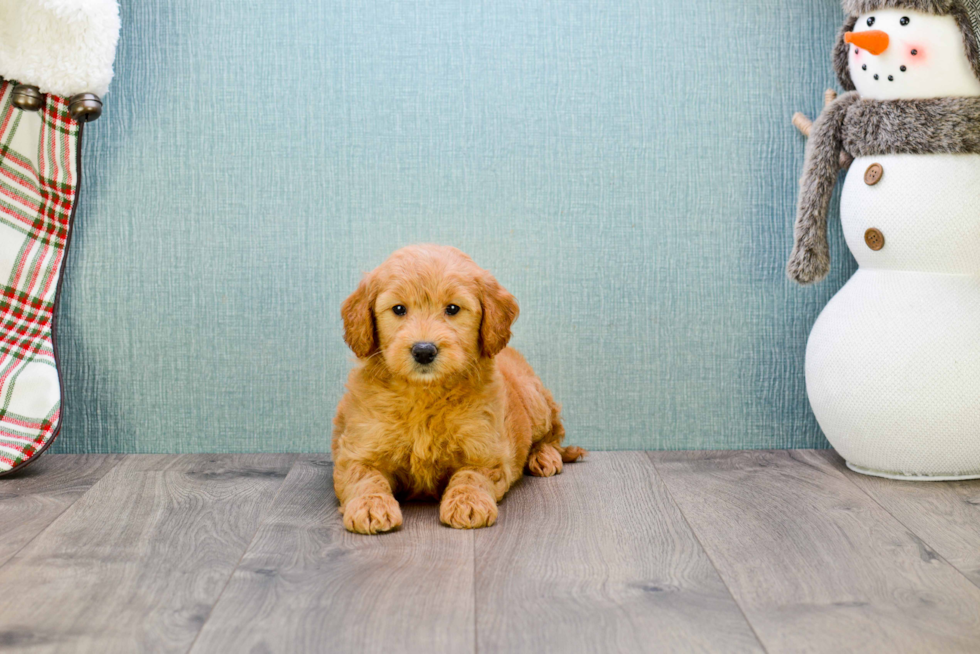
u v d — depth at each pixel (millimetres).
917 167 1933
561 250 2279
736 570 1479
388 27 2217
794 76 2266
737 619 1288
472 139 2246
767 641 1219
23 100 2004
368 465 1839
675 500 1879
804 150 2273
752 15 2248
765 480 2031
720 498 1892
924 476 2008
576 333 2301
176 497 1896
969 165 1906
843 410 2027
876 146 1980
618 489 1965
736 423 2326
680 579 1438
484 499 1719
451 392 1812
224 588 1394
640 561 1518
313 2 2207
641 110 2256
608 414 2324
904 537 1641
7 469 2004
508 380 2045
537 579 1435
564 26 2230
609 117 2254
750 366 2324
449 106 2238
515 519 1752
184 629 1249
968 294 1959
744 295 2307
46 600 1348
